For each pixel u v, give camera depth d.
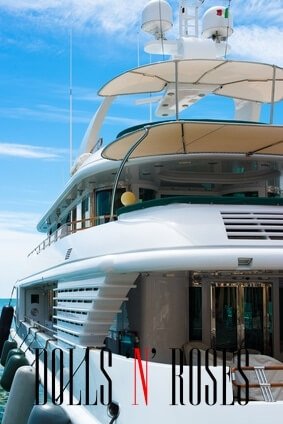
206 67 8.66
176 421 6.20
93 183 11.26
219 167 10.28
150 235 7.36
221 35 12.34
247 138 8.55
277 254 6.92
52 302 18.38
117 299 8.09
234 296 10.33
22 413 10.73
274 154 9.60
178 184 11.06
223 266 6.87
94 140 12.57
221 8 12.31
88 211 11.70
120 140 8.44
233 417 6.13
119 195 10.94
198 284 10.20
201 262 6.87
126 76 9.11
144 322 9.77
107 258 7.65
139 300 9.90
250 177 10.91
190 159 9.55
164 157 9.49
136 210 8.11
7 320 22.66
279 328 10.48
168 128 7.88
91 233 8.88
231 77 9.28
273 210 7.53
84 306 8.76
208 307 10.16
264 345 10.37
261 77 9.30
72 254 9.73
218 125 7.74
